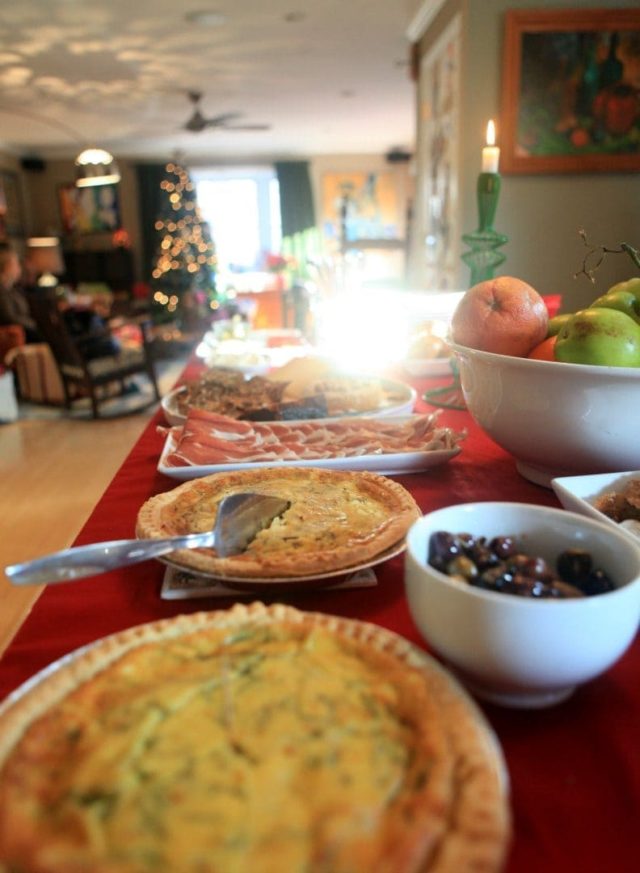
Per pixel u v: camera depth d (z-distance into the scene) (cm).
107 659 46
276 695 42
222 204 1059
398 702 42
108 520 82
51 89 594
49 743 39
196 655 47
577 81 308
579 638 43
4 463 363
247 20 420
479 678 47
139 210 1021
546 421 80
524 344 89
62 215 1011
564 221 330
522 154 317
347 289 219
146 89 601
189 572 62
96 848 32
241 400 131
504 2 305
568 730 47
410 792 35
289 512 73
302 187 1030
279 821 33
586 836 38
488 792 34
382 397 138
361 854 31
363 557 63
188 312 795
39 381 526
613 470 82
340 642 48
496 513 58
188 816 33
